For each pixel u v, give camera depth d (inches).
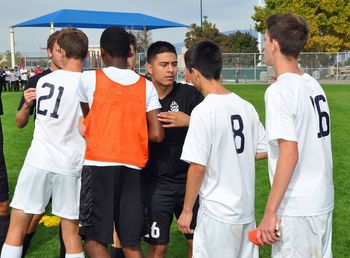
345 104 1127.6
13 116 958.4
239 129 182.4
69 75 220.1
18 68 1904.5
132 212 196.1
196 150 176.4
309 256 165.3
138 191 198.2
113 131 193.6
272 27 166.9
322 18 2377.0
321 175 166.4
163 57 216.1
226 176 181.0
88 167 193.9
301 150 163.0
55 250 286.0
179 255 278.1
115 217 196.5
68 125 216.4
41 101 219.0
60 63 231.5
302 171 165.0
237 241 183.2
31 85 243.8
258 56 2197.3
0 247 259.8
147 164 220.7
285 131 155.6
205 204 183.8
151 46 220.1
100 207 192.9
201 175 178.4
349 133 717.9
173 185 220.1
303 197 163.3
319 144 166.1
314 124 165.0
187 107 225.1
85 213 195.2
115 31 201.0
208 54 185.5
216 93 185.0
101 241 193.3
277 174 154.8
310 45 2391.7
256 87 1793.8
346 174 470.9
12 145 643.5
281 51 166.2
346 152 578.2
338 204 375.6
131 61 226.8
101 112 194.5
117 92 195.8
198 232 186.7
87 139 195.6
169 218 223.0
